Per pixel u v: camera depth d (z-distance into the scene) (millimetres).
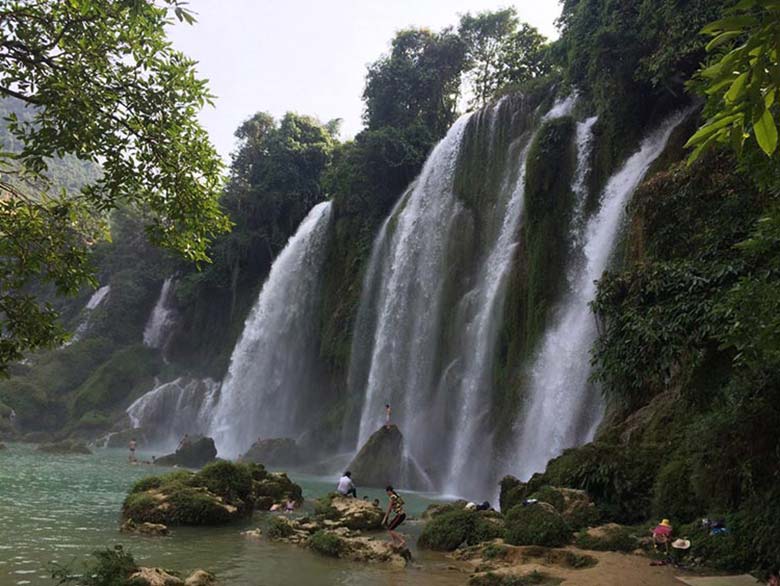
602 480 13648
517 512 12445
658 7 20859
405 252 37906
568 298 25250
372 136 44375
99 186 7750
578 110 29406
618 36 22797
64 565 10109
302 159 59938
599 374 15859
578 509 12953
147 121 7602
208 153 8094
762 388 9305
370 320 40406
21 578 9211
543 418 23641
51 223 7414
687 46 19094
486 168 35250
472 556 11758
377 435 27719
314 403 45094
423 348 34344
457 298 33500
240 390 48938
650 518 12758
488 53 53281
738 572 9547
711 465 10398
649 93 24047
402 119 52094
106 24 7469
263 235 58062
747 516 9844
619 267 22281
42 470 27453
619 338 14727
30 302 6957
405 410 33719
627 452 13992
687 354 13766
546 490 13594
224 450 46688
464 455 27609
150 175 7828
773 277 11586
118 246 71188
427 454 30312
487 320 30172
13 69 7043
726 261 13148
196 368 59562
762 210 13398
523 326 27938
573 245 25969
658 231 16219
